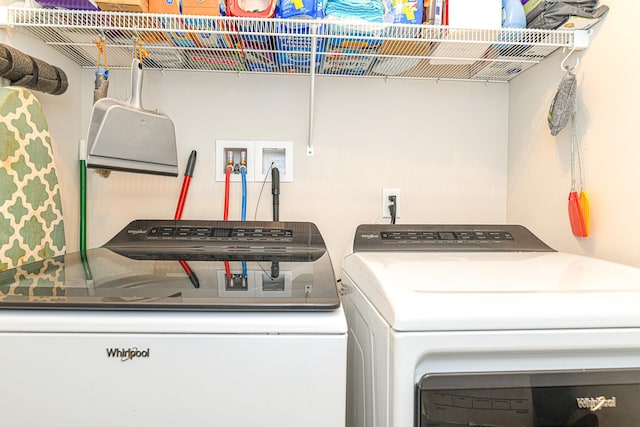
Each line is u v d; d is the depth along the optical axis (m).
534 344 0.61
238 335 0.61
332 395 0.62
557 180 1.24
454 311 0.61
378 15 1.10
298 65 1.40
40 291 0.68
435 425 0.61
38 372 0.61
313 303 0.64
